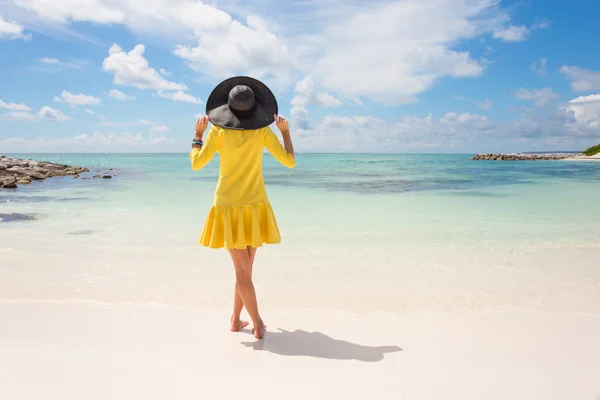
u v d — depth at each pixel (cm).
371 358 270
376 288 418
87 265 490
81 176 2269
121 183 1756
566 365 257
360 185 1725
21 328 310
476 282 437
